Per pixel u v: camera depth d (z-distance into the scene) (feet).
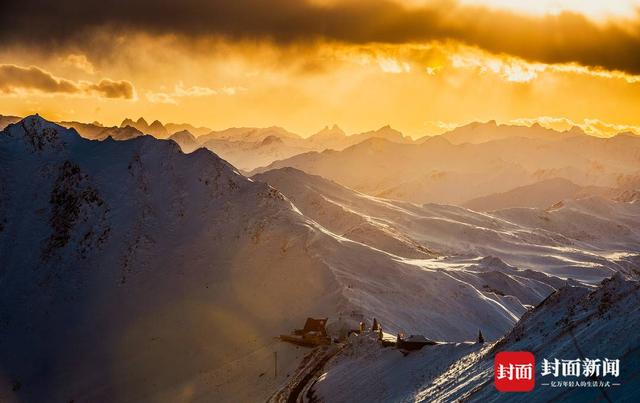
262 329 465.88
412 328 426.92
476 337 456.45
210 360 446.60
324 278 504.84
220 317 501.15
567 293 228.22
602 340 178.09
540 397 169.48
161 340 501.97
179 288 569.64
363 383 262.06
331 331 388.98
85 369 500.33
